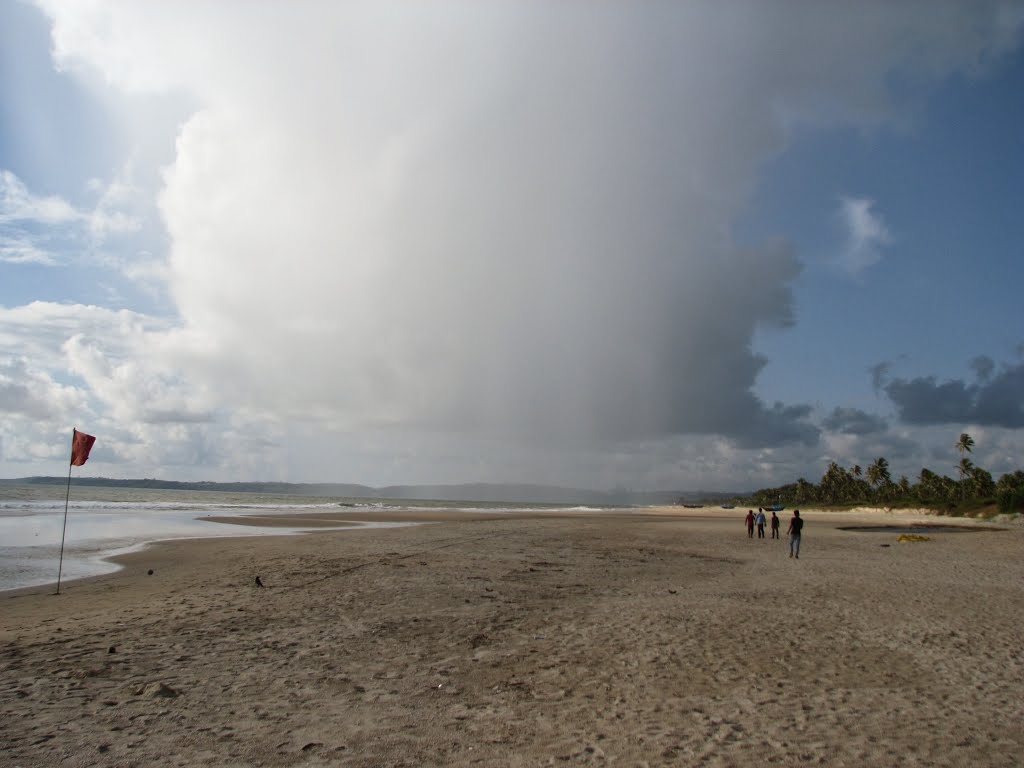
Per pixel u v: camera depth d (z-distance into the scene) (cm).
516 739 638
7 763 565
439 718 702
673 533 4431
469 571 1995
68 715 696
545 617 1288
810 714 723
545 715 713
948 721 706
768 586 1778
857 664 952
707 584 1809
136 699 754
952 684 855
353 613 1304
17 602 1469
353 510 8819
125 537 3359
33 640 1055
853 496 15575
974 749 624
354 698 770
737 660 966
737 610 1385
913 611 1398
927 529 5469
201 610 1326
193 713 708
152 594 1550
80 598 1509
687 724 686
